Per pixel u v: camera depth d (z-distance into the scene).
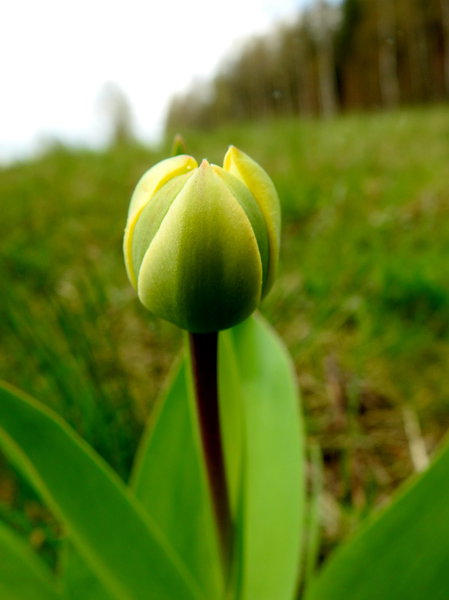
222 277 0.10
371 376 0.28
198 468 0.17
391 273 0.34
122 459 0.21
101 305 0.26
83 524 0.12
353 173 0.67
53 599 0.12
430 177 0.62
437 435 0.25
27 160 1.09
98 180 0.79
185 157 0.10
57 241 0.47
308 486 0.22
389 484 0.22
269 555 0.15
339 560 0.13
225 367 0.15
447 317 0.31
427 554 0.12
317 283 0.33
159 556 0.13
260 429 0.16
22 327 0.26
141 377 0.26
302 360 0.29
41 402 0.23
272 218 0.10
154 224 0.10
